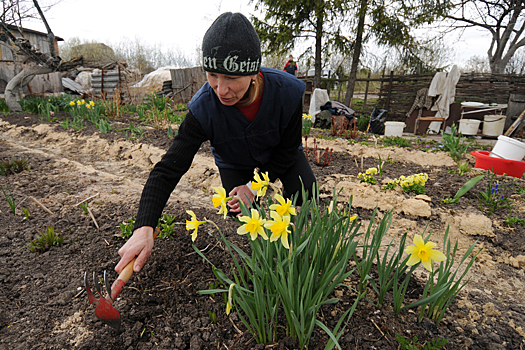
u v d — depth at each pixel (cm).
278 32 1349
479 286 203
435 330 155
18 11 898
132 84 1457
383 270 162
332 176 402
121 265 138
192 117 157
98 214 267
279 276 151
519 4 1473
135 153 509
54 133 673
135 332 155
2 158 450
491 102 1012
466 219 275
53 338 150
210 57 121
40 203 283
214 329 159
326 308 168
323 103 1044
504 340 155
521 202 316
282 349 143
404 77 1088
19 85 998
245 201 173
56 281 188
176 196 353
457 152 497
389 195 319
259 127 162
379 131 1001
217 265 204
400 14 1259
